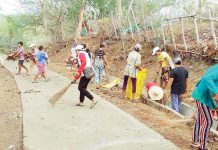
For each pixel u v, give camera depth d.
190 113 10.88
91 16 38.00
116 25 26.20
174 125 8.05
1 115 10.05
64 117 9.32
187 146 7.32
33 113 9.76
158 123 9.20
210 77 6.51
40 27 47.28
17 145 7.65
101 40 28.14
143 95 12.66
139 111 10.59
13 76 18.05
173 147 7.05
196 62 15.22
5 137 8.22
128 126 8.49
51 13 40.06
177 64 10.92
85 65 10.20
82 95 10.51
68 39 37.88
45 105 10.73
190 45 16.56
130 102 11.96
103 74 15.10
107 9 36.50
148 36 20.62
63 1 38.94
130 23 22.97
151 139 7.53
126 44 23.14
